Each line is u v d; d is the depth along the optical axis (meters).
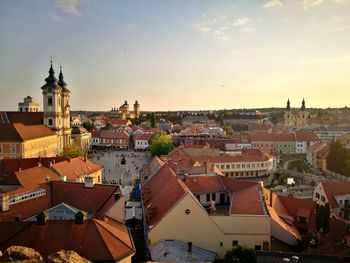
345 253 57.97
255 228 65.00
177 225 63.44
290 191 144.38
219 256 64.19
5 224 49.28
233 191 87.56
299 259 49.56
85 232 47.47
